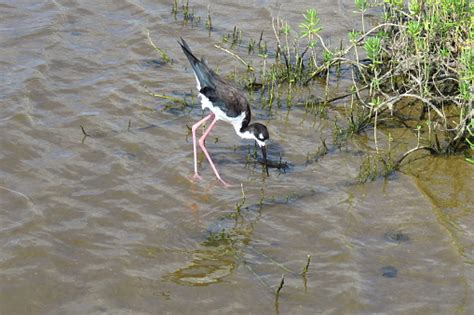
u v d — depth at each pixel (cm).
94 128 1351
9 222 1105
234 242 1092
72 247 1065
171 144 1330
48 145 1295
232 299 981
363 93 1504
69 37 1634
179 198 1188
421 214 1159
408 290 1004
